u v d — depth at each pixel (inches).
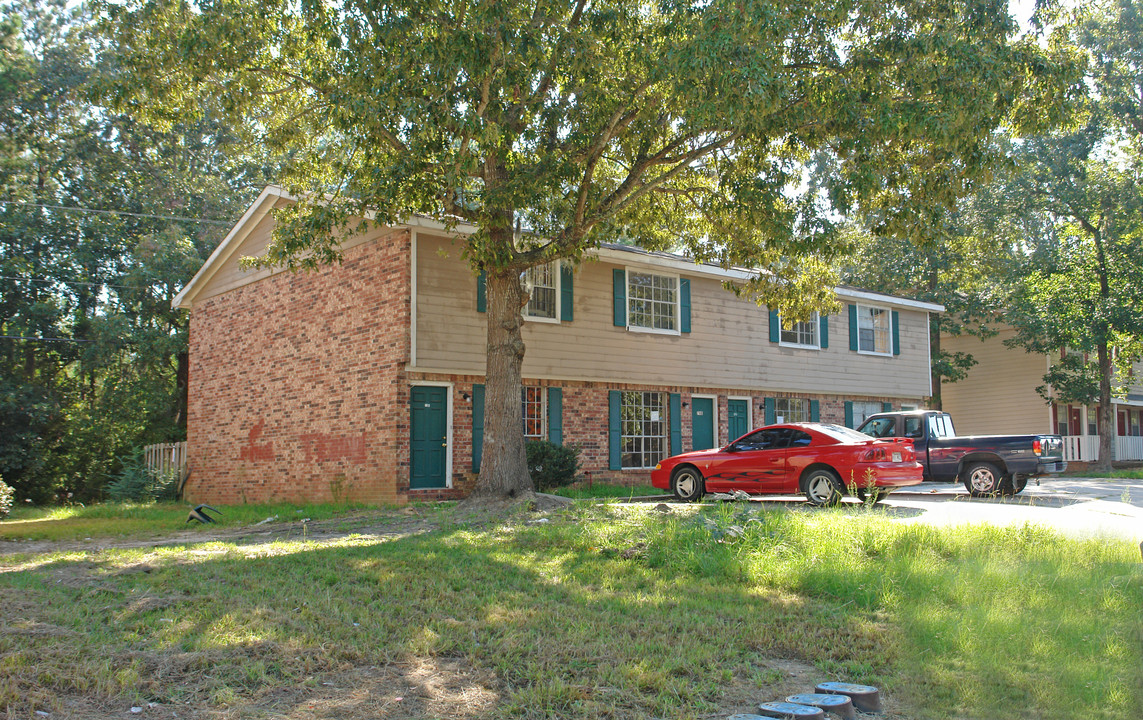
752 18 446.6
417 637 224.1
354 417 696.4
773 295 712.4
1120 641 170.2
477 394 707.4
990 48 500.4
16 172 1140.5
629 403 828.0
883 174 565.9
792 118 506.6
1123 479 1016.2
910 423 712.4
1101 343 1202.6
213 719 166.4
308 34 537.6
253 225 839.7
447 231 568.1
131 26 551.2
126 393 1159.0
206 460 897.5
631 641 224.8
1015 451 663.1
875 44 511.5
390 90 483.2
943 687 175.5
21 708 166.4
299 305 775.7
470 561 342.0
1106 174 1195.3
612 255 794.2
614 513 482.0
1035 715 147.6
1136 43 1121.4
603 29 516.4
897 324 1088.8
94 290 1192.2
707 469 629.3
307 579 299.9
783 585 301.6
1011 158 535.8
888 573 297.4
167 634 219.5
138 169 1223.5
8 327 1106.1
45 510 809.5
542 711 174.9
